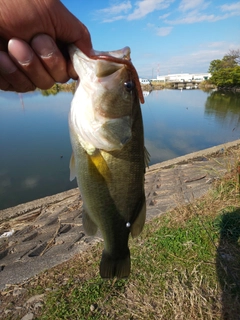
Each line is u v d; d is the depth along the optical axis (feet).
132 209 0.97
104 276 1.02
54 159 5.10
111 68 0.83
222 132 7.60
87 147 0.88
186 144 6.41
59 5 0.64
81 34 0.73
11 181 4.19
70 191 3.30
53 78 0.75
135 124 0.91
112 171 0.90
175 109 12.85
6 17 0.60
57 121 8.90
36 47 0.67
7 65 0.68
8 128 7.93
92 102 0.85
